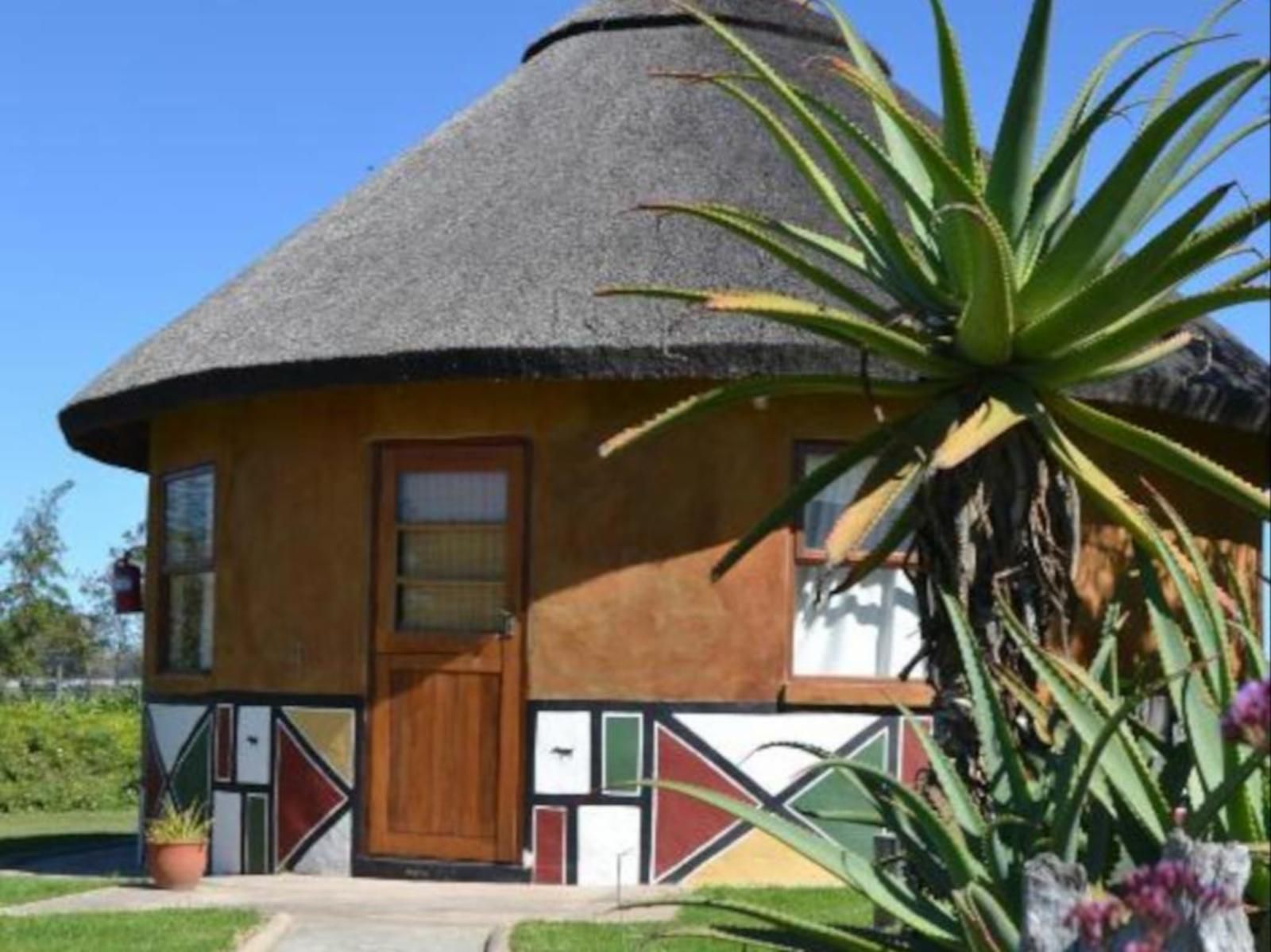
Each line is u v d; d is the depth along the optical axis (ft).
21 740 67.62
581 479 38.60
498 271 38.91
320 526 40.70
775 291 36.96
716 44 44.55
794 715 38.06
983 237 19.07
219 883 38.81
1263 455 44.24
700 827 38.04
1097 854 16.44
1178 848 13.29
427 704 39.47
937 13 20.22
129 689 120.16
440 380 37.86
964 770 20.18
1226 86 18.85
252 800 41.34
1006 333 20.20
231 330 41.27
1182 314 19.94
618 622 38.40
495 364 37.11
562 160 41.96
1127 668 38.70
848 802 37.91
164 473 45.37
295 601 40.98
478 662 39.09
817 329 20.74
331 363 38.42
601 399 38.55
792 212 39.27
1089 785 16.02
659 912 33.58
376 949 30.78
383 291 39.70
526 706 38.70
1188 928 12.64
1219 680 16.28
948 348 20.99
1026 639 17.37
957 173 19.21
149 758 45.57
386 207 43.39
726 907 16.97
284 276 42.60
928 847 17.56
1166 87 21.26
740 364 36.29
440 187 43.04
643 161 41.11
